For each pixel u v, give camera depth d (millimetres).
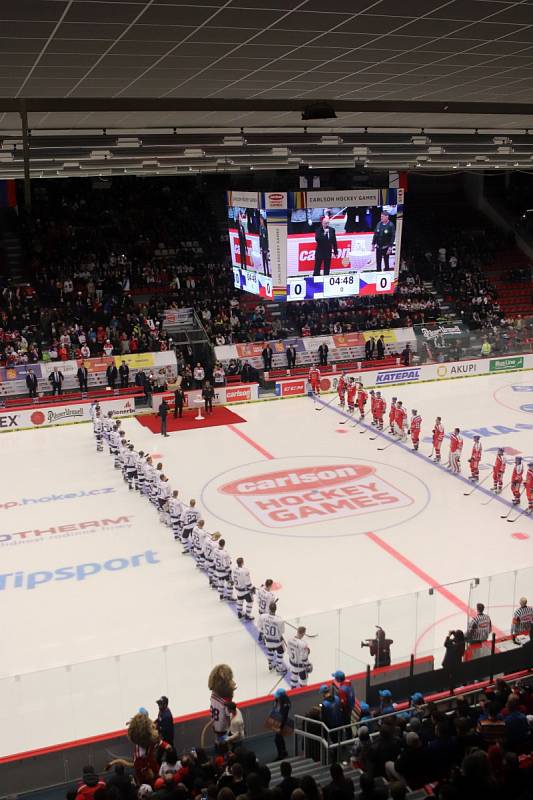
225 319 40812
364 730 9711
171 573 19469
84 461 28172
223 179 47281
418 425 28219
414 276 47281
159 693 12961
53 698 12273
